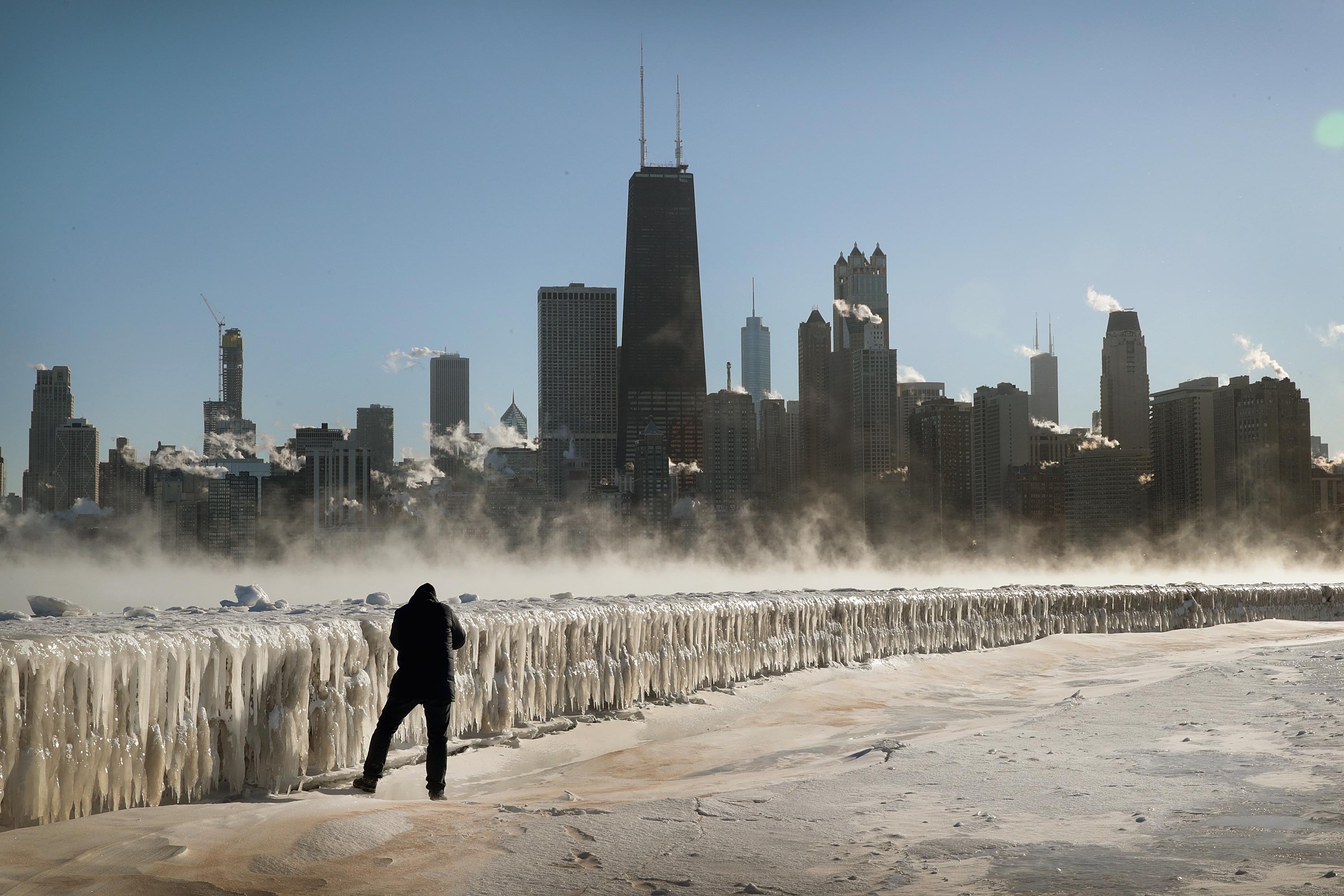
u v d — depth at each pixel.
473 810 6.22
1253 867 4.43
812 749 9.55
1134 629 23.22
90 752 6.48
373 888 4.61
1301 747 7.34
